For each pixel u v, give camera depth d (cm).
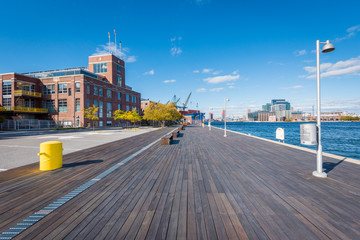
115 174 594
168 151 1036
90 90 4488
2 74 3962
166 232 284
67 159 826
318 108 564
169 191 450
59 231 287
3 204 379
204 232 285
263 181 519
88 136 2109
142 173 606
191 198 408
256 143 1377
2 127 3675
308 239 267
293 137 3984
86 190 457
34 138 1891
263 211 348
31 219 321
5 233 282
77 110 4284
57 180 533
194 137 1894
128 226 300
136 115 4434
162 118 5172
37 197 413
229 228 295
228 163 742
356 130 6544
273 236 274
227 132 2723
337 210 350
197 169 654
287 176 563
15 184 499
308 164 713
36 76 4822
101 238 270
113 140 1641
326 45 541
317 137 564
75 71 4634
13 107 3803
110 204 379
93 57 5750
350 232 282
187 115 12812
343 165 685
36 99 4372
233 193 435
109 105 5284
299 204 376
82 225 303
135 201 393
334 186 474
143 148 1148
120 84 6119
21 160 822
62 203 382
